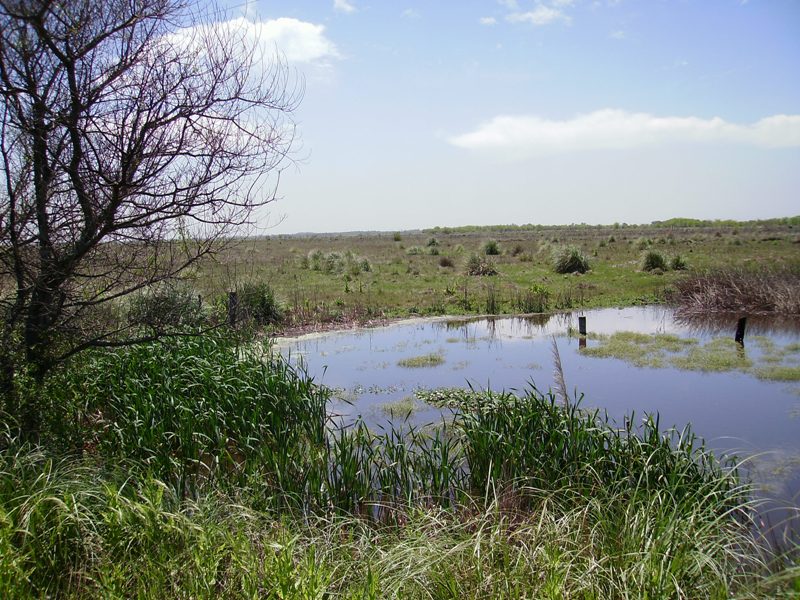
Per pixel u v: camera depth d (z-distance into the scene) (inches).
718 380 467.8
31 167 215.2
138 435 269.1
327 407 407.5
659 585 141.6
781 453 309.9
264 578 142.9
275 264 1423.5
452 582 143.7
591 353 576.1
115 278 246.7
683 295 885.8
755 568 178.5
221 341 428.8
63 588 149.4
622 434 329.1
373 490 233.8
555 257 1275.8
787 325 706.2
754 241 1822.1
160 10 218.2
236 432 301.0
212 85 229.0
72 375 299.6
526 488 231.0
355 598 137.1
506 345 627.8
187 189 230.4
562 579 143.3
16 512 163.0
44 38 191.8
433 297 938.1
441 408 396.8
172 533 158.2
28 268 224.1
